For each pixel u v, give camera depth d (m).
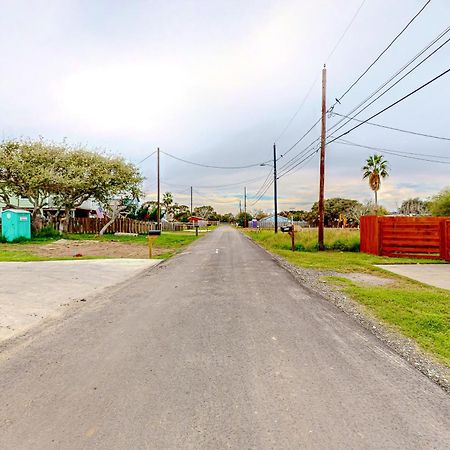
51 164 25.58
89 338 4.64
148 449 2.33
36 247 19.38
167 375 3.47
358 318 5.55
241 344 4.34
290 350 4.15
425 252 14.66
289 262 13.03
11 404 2.93
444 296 6.96
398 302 6.51
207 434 2.49
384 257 14.97
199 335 4.70
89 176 27.81
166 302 6.70
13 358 3.97
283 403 2.92
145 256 15.54
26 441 2.42
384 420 2.67
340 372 3.54
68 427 2.59
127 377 3.43
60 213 36.09
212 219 148.62
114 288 8.22
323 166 17.84
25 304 6.58
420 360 3.88
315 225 83.50
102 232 31.17
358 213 63.06
